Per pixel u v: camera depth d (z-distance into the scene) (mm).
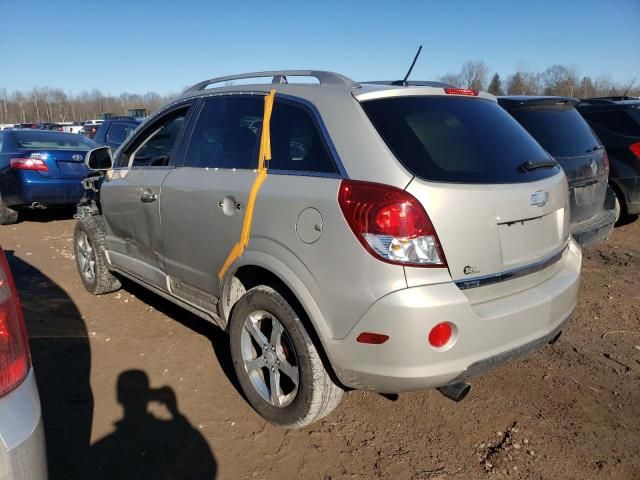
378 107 2582
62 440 2783
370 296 2275
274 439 2830
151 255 3824
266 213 2725
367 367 2352
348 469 2607
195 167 3379
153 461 2648
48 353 3729
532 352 2697
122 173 4137
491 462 2645
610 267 5660
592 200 5000
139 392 3264
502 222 2486
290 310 2668
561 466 2607
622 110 6809
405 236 2242
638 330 4109
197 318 4391
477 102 3047
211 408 3107
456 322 2281
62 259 6188
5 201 8031
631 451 2713
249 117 3109
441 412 3062
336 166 2514
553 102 5199
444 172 2412
